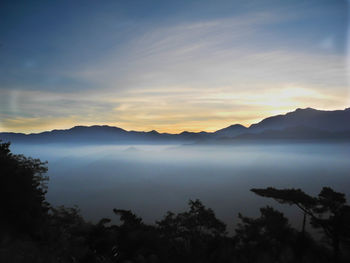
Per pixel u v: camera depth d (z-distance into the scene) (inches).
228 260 638.5
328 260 538.9
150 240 741.3
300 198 564.1
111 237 673.0
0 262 319.6
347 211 540.4
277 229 723.4
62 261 411.8
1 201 489.7
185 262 660.7
